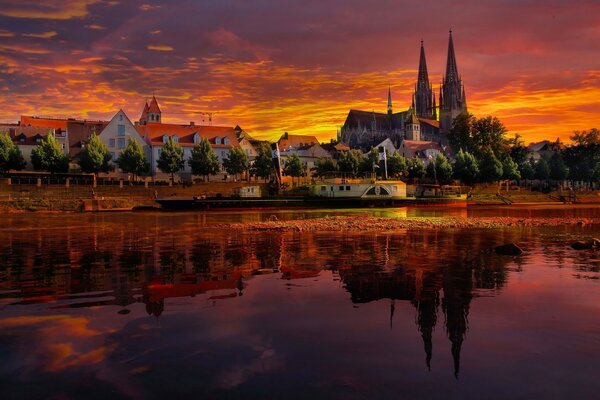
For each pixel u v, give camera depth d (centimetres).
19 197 7206
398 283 1437
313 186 7731
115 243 2566
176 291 1319
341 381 736
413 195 9725
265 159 11575
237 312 1100
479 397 688
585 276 1555
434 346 882
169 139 10500
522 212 6962
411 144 17438
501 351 858
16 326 985
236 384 725
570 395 692
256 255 2070
